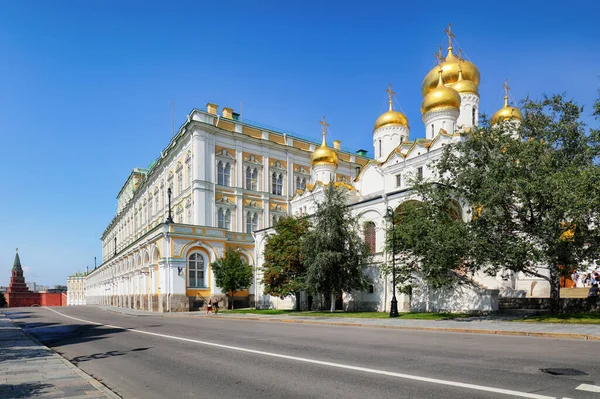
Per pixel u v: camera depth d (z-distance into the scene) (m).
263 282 38.78
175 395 8.51
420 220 24.00
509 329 17.25
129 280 63.00
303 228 38.47
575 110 23.02
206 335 19.27
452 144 24.77
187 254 46.31
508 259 22.05
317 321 25.73
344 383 8.71
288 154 61.88
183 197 56.28
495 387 7.93
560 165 22.33
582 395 7.30
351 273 33.06
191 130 53.03
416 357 11.39
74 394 8.26
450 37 43.78
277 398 7.90
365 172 45.53
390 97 47.31
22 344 17.73
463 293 27.59
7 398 7.97
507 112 41.12
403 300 32.53
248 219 56.69
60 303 143.75
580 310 23.16
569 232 22.56
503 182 21.08
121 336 20.50
